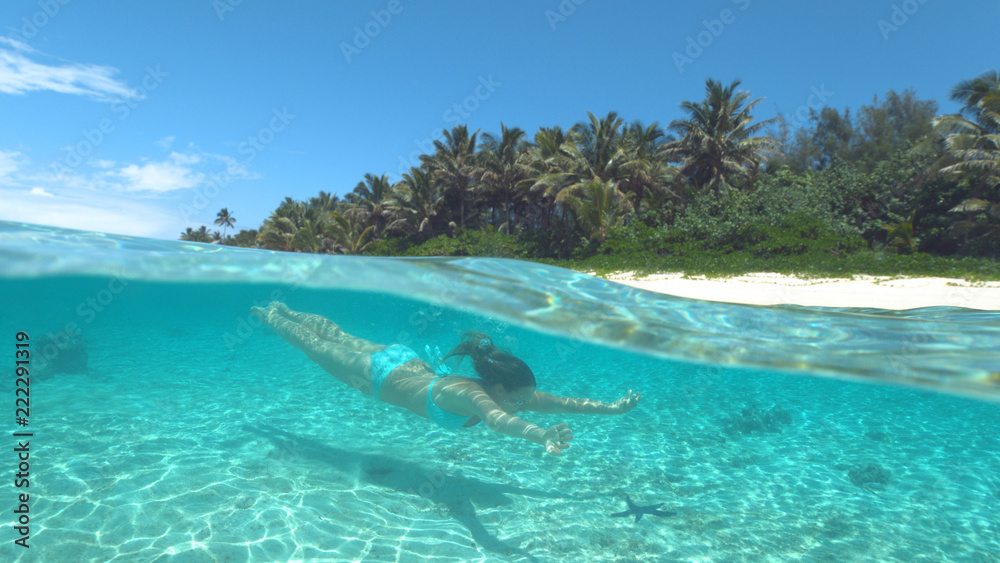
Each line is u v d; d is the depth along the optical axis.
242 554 3.64
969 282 18.08
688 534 4.33
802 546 4.18
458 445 6.33
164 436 6.00
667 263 25.11
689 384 9.27
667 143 36.22
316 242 53.97
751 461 5.98
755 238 25.66
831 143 46.88
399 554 3.79
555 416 7.84
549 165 38.62
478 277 5.22
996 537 4.34
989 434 6.83
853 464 5.87
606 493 5.08
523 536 4.17
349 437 6.43
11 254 5.06
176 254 5.63
